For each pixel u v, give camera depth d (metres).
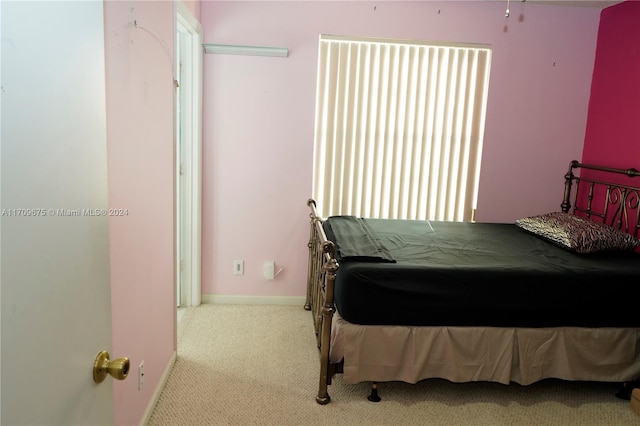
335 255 2.76
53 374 0.76
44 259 0.72
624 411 2.56
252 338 3.27
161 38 2.34
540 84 3.82
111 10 1.63
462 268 2.49
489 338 2.53
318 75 3.71
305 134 3.74
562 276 2.52
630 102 3.41
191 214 3.69
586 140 3.89
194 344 3.15
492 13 3.70
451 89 3.80
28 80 0.66
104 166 0.95
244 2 3.55
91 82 0.88
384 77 3.75
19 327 0.65
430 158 3.85
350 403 2.53
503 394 2.68
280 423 2.33
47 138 0.72
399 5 3.64
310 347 3.15
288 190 3.80
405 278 2.45
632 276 2.57
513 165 3.90
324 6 3.61
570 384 2.82
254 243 3.85
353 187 3.87
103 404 0.98
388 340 2.47
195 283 3.79
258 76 3.64
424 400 2.59
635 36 3.37
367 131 3.79
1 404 0.62
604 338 2.60
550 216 3.47
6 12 0.61
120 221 1.77
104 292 0.97
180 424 2.29
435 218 3.93
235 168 3.73
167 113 2.50
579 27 3.77
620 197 3.41
